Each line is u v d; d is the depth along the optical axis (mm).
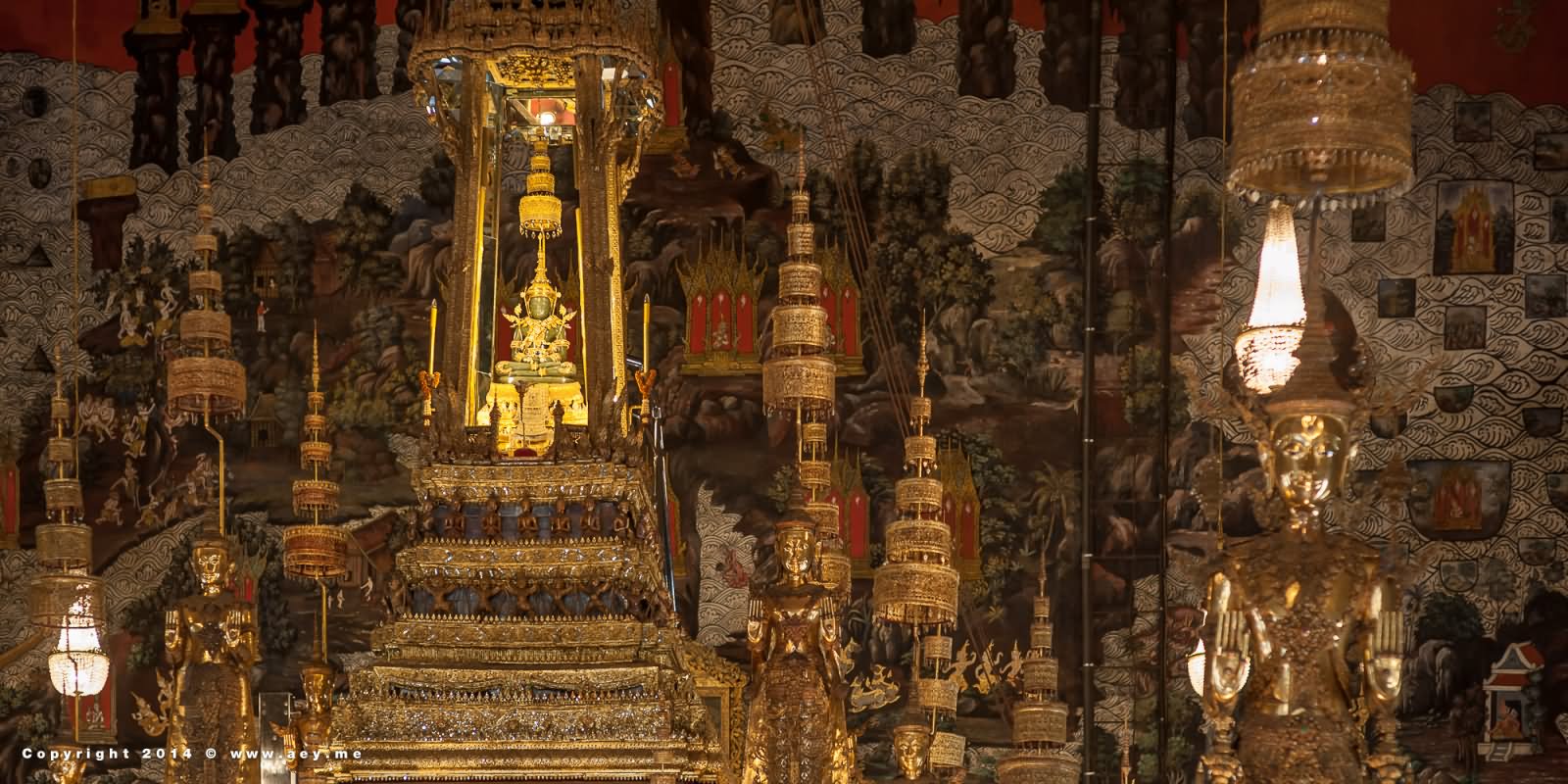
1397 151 9289
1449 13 24297
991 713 23234
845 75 24594
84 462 24078
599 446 11617
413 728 10992
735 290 24156
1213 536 23453
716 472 23828
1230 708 9234
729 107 24594
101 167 24734
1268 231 12258
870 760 22969
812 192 24406
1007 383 23984
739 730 14156
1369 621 9164
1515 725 23047
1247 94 9453
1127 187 24188
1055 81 24391
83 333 24406
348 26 24797
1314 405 9305
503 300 12898
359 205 24531
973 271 24188
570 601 11398
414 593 11422
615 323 12297
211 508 23828
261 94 24781
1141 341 23938
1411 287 24016
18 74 24828
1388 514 23547
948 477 23719
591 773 10953
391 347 24234
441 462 11617
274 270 24422
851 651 23250
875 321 24125
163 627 23656
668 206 24406
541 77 13312
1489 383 23781
